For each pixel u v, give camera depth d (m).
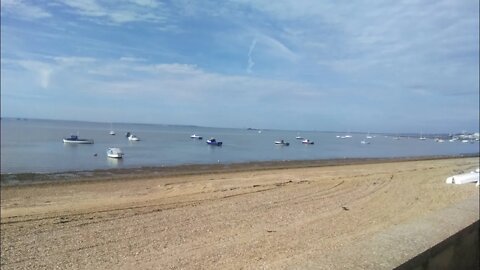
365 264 2.69
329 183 23.70
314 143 129.75
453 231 3.56
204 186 22.64
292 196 18.22
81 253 8.96
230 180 26.08
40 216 13.80
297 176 28.80
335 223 12.15
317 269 2.63
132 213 14.16
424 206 15.30
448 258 3.42
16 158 49.19
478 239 4.14
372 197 17.95
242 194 19.03
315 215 13.52
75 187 23.05
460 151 104.19
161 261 8.19
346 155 70.50
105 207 15.65
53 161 45.94
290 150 83.06
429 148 119.69
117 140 103.00
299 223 12.16
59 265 8.05
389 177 27.38
